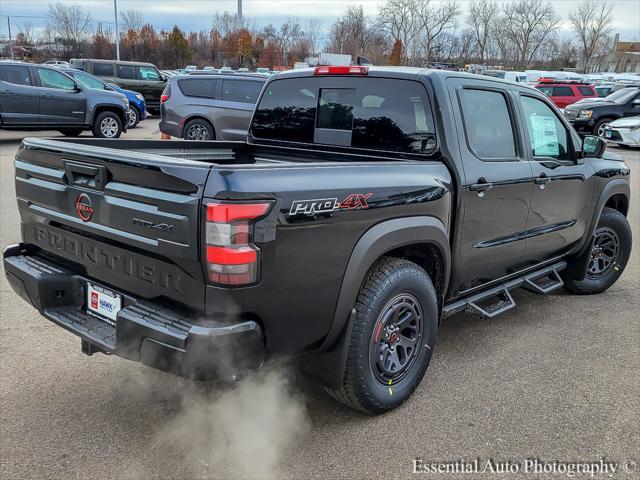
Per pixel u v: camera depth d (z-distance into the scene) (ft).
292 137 13.55
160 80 73.15
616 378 12.00
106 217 8.68
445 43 172.24
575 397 11.19
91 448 9.18
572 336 14.17
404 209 9.82
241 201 7.48
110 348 8.57
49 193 9.80
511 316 15.47
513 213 12.75
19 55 182.29
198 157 13.61
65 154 9.24
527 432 9.99
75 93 44.98
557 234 14.62
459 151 11.18
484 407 10.75
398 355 10.50
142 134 54.90
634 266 20.47
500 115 12.54
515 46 203.72
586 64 223.92
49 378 11.31
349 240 8.96
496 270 13.12
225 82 40.16
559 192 14.19
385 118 11.82
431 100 11.10
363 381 9.66
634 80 141.08
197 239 7.55
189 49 199.31
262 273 7.84
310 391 11.17
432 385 11.54
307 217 8.25
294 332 8.64
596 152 14.87
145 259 8.39
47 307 9.78
